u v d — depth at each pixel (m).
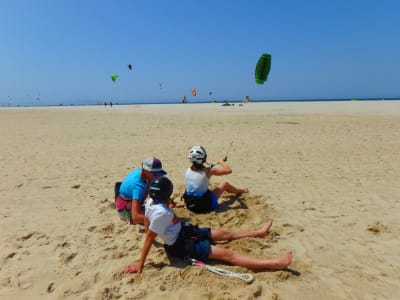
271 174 7.66
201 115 26.95
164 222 3.52
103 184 6.93
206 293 3.14
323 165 8.58
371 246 4.10
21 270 3.59
